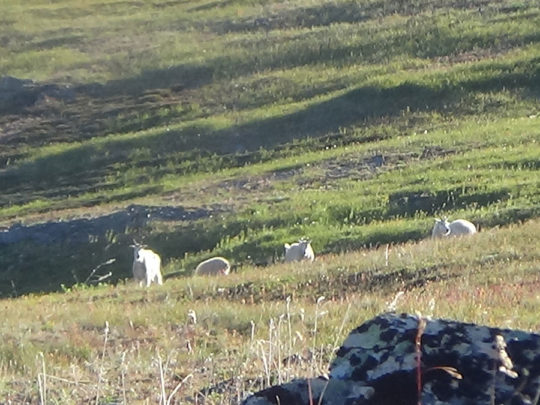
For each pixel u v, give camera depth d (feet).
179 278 145.59
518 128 206.59
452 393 32.78
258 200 183.01
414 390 33.12
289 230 167.32
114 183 219.61
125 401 49.52
